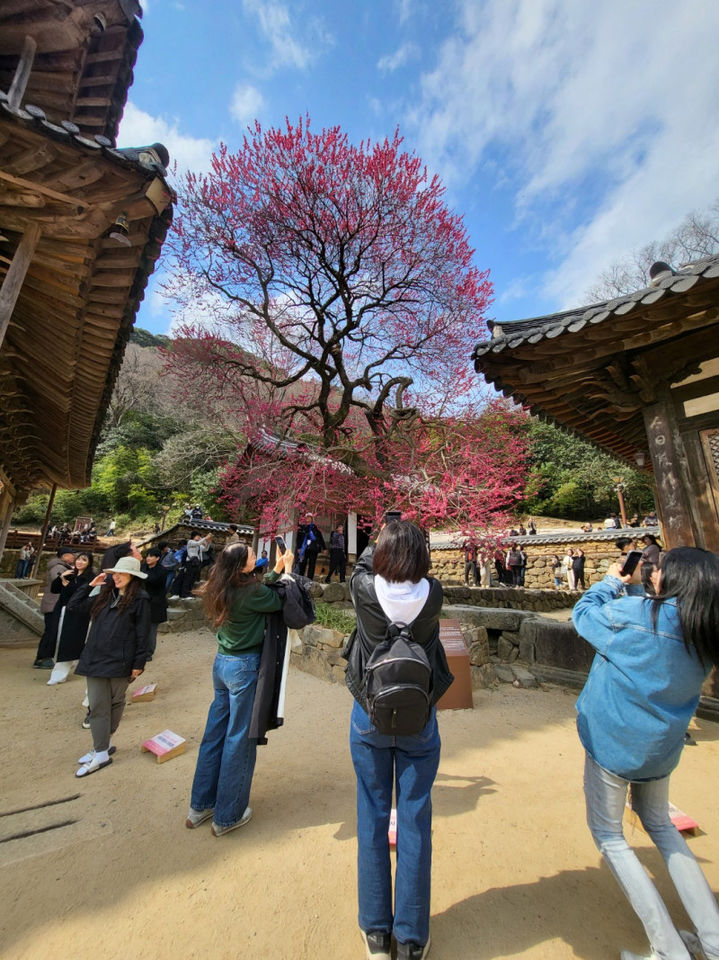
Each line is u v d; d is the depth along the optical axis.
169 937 1.50
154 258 2.88
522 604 8.77
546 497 23.00
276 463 8.43
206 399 9.98
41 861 1.86
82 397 4.94
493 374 4.32
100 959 1.40
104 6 3.27
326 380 9.23
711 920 1.32
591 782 1.55
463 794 2.51
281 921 1.58
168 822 2.21
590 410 4.87
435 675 1.59
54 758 2.95
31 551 15.53
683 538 3.76
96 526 24.27
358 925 1.56
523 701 4.24
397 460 8.02
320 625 5.35
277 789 2.57
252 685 2.25
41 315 3.36
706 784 2.59
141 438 29.17
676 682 1.37
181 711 3.90
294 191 8.31
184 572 8.57
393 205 8.49
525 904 1.67
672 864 1.42
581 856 1.96
